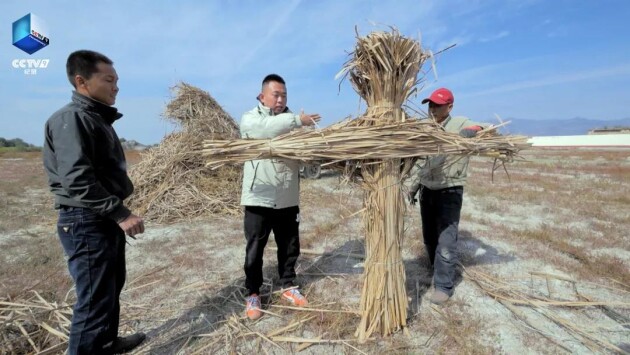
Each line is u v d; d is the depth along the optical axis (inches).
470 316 103.7
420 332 95.9
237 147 78.2
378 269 90.5
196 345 92.1
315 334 96.2
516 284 125.1
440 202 113.7
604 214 215.8
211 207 246.4
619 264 136.8
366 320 92.7
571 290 120.6
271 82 99.1
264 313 106.0
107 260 74.7
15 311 102.8
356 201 260.7
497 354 87.1
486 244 164.9
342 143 78.1
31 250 160.7
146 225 218.2
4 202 271.6
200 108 308.5
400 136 78.5
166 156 273.1
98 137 72.2
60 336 92.2
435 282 114.8
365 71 83.5
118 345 87.9
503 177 393.4
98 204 68.3
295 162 92.5
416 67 83.6
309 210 239.8
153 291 122.0
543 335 94.8
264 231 104.2
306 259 151.3
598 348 89.2
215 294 119.3
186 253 158.7
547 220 210.1
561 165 540.4
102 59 72.1
